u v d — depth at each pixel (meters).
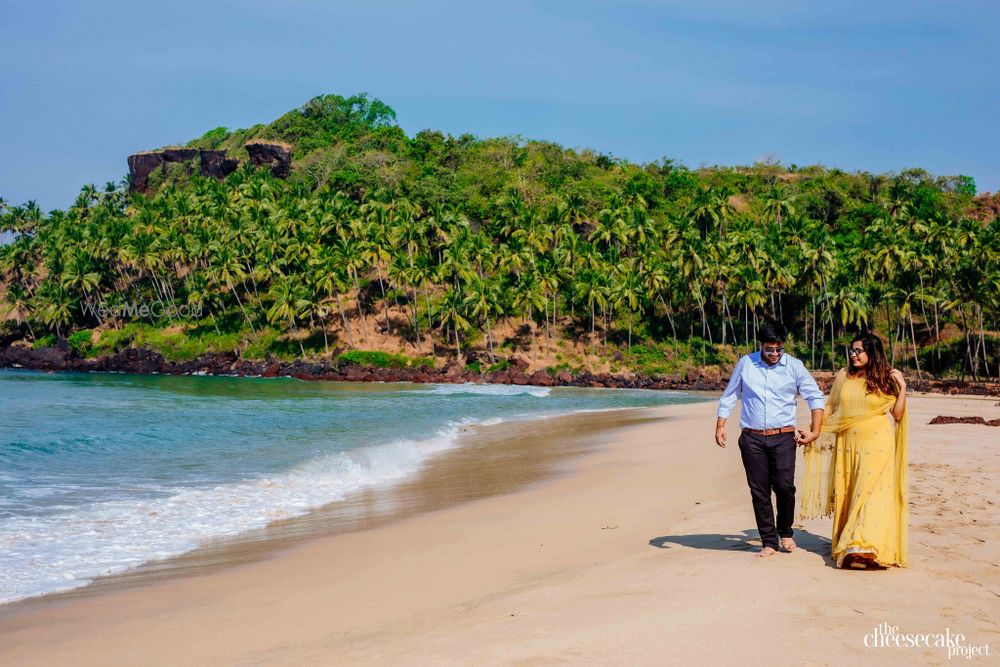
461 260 83.88
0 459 17.52
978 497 8.91
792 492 6.84
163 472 15.69
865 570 6.07
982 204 109.00
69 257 98.25
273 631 5.85
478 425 28.16
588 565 7.18
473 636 4.98
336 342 86.00
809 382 6.84
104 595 7.34
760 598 5.38
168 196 111.38
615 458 17.98
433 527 10.41
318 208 93.38
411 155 118.69
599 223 90.88
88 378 74.06
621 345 83.75
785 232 86.62
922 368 78.12
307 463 16.84
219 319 92.81
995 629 4.68
